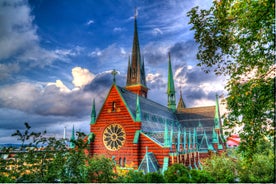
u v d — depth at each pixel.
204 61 22.48
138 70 102.75
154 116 72.31
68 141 21.44
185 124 103.00
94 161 26.55
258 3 16.67
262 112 16.52
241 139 18.39
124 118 56.78
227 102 18.64
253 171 32.44
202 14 21.09
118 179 25.00
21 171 18.98
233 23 20.08
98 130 58.91
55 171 19.66
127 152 54.53
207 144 81.81
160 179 22.42
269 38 17.05
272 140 17.53
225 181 27.67
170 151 51.66
